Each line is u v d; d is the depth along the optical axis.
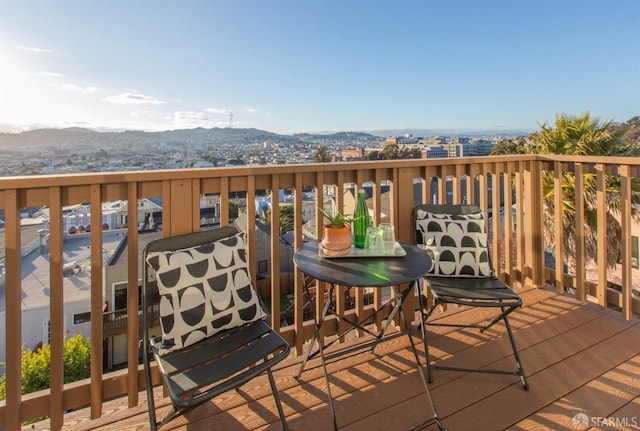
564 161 2.61
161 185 1.64
